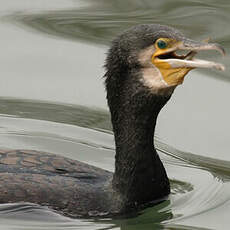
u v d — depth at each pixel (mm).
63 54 17141
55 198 11578
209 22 17078
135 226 11742
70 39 17438
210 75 16531
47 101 15875
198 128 15133
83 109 15641
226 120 15312
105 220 11633
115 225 11586
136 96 11602
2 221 11492
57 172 11961
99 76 16516
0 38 17578
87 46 17219
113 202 11805
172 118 15445
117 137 11992
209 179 13406
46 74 16656
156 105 11641
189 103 15852
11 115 15414
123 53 11492
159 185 12133
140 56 11406
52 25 17656
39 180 11711
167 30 11414
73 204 11602
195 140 14789
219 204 12492
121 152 11961
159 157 12852
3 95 16031
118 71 11617
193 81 16469
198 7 17609
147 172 11969
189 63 11227
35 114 15492
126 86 11656
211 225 11820
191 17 17250
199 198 12664
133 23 17141
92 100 15883
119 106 11836
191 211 12219
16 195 11531
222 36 16672
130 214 11859
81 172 12078
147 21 17141
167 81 11367
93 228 11414
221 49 11141
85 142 14641
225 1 17828
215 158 14266
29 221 11453
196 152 14469
